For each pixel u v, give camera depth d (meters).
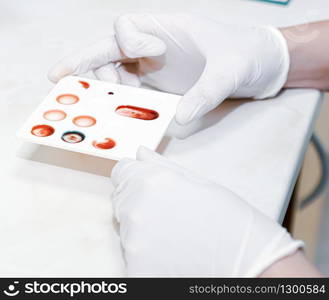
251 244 0.49
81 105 0.66
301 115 0.73
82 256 0.54
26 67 0.82
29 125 0.62
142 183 0.55
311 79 0.79
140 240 0.52
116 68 0.81
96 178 0.63
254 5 1.01
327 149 1.13
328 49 0.77
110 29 0.93
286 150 0.66
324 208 1.22
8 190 0.61
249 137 0.69
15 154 0.66
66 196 0.60
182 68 0.77
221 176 0.62
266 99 0.77
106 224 0.57
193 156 0.65
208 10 0.99
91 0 1.02
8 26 0.93
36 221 0.57
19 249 0.54
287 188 0.62
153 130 0.63
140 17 0.77
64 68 0.74
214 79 0.68
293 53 0.77
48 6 1.00
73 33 0.91
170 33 0.75
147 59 0.78
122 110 0.66
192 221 0.52
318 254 1.24
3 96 0.76
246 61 0.71
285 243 0.49
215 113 0.73
